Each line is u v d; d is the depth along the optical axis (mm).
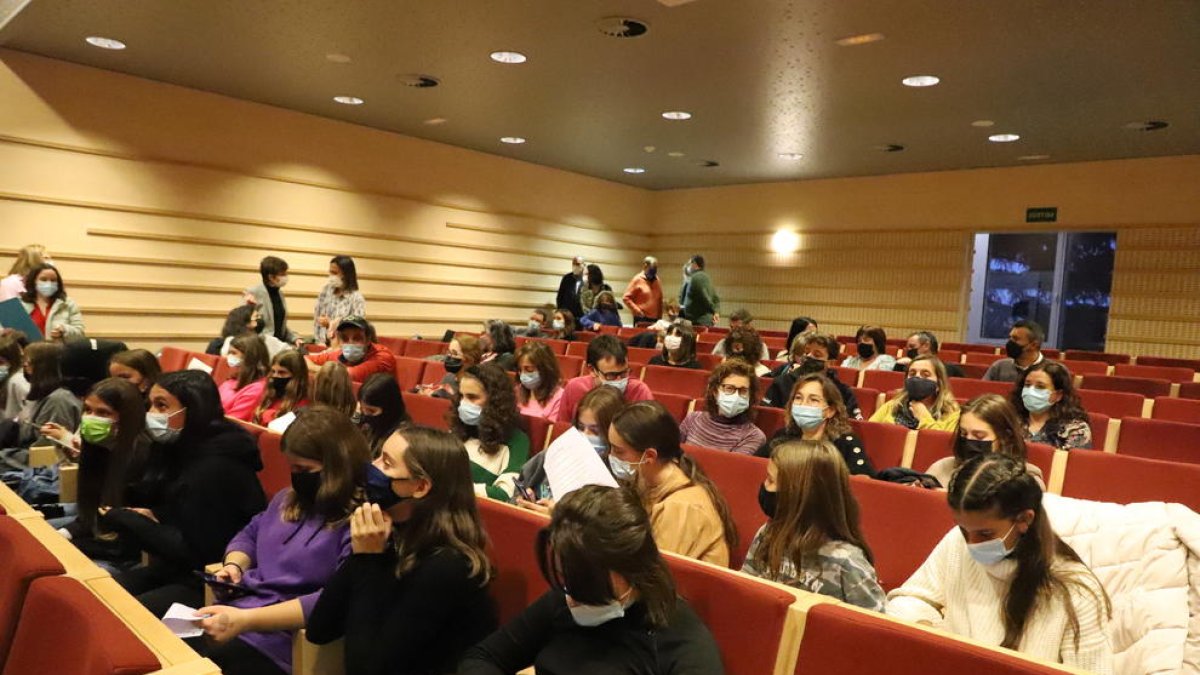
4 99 6605
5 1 5746
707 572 1589
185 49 6293
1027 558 1598
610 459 2350
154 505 2480
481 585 1785
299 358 3844
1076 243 11055
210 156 7875
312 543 2047
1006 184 9820
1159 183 8820
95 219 7227
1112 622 1670
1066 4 4477
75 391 4125
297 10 5180
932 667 1256
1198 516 1702
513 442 3307
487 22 5207
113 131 7219
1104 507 1802
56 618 1239
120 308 7477
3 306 4766
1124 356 7801
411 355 7070
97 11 5457
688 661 1439
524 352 4137
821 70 5891
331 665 1890
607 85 6637
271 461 2900
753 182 11789
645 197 12852
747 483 2654
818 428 3129
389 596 1763
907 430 3375
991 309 11953
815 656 1376
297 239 8641
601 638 1503
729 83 6402
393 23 5324
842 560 1751
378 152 9258
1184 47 5090
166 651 1170
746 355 5117
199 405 2352
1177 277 8766
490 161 10469
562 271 11578
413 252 9727
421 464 1760
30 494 3084
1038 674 1164
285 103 8141
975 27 4891
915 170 10289
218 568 2201
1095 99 6461
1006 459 1610
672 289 12742
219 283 8109
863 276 10953
